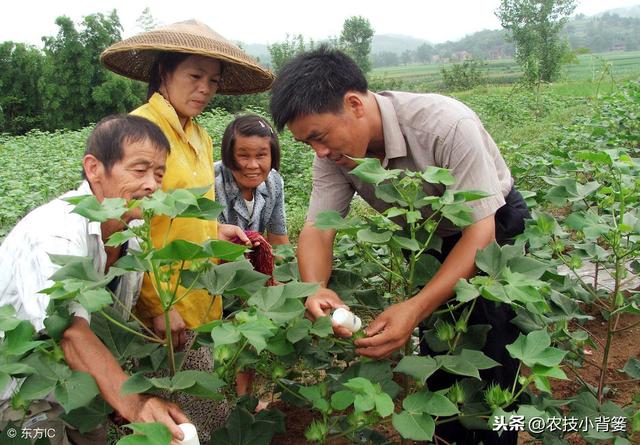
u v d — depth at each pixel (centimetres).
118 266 170
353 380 163
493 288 186
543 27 3916
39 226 189
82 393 161
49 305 170
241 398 248
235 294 191
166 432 146
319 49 216
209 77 271
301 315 199
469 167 219
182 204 158
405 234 214
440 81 5147
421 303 206
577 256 251
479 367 191
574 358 263
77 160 1170
